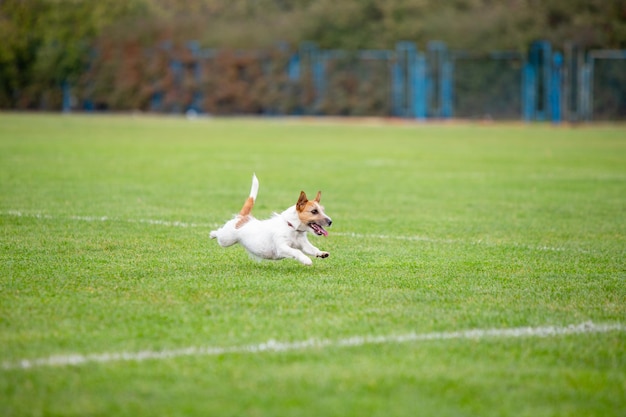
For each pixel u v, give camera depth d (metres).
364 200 17.66
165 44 58.62
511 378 6.39
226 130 42.12
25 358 6.63
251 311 8.10
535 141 36.19
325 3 59.44
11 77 60.50
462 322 7.86
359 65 54.84
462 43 55.09
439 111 53.12
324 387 6.10
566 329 7.71
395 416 5.62
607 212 16.14
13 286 9.02
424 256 11.38
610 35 54.22
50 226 13.21
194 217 14.57
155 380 6.21
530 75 51.50
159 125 45.38
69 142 31.95
